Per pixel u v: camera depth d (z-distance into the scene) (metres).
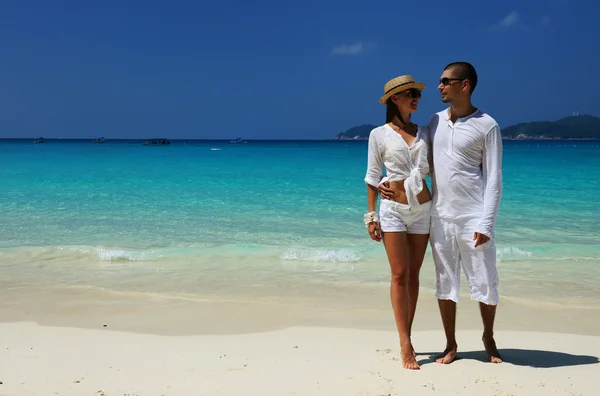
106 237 9.84
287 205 14.05
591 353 4.23
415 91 3.70
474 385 3.38
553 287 6.78
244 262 8.03
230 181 20.61
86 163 32.88
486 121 3.62
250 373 3.71
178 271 7.57
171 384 3.50
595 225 11.40
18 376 3.69
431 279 7.14
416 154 3.70
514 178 22.27
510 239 9.92
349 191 17.25
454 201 3.68
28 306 5.96
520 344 4.55
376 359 3.98
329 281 7.05
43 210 12.98
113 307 5.94
